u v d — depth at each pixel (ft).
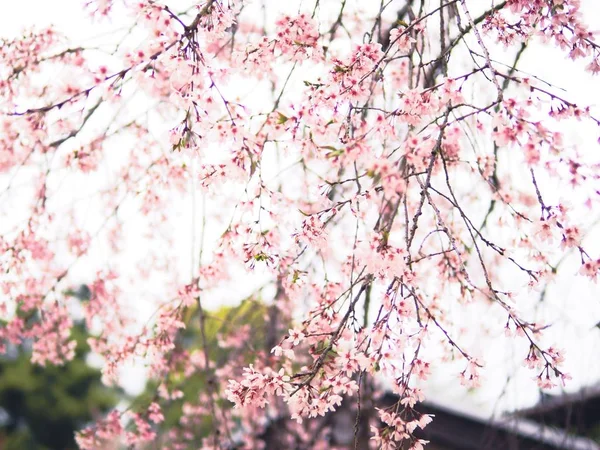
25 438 56.44
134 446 14.89
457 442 20.59
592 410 17.44
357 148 8.67
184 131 9.25
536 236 8.48
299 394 8.35
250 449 19.53
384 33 12.01
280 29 10.27
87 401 57.77
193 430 19.01
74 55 11.27
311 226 9.16
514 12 9.48
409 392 8.38
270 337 16.06
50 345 15.67
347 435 21.01
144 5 8.81
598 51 9.25
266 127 10.02
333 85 9.39
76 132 11.34
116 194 14.78
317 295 10.73
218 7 9.57
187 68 8.92
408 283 8.68
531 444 16.81
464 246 12.07
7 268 13.73
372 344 8.57
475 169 11.63
